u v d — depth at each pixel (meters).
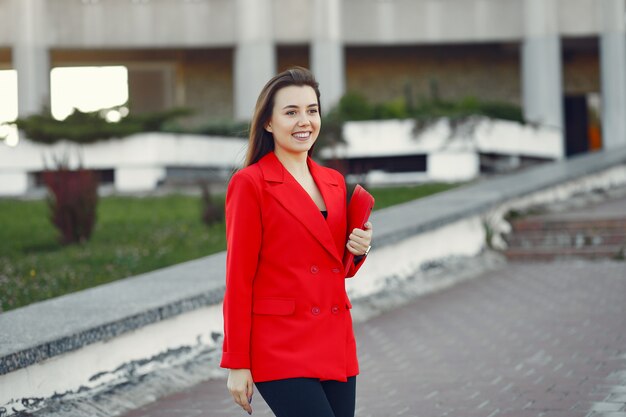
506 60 30.67
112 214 16.02
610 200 15.41
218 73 30.14
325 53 27.00
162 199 18.19
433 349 7.09
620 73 27.78
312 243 3.32
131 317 5.91
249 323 3.28
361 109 23.23
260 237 3.32
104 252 11.80
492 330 7.69
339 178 3.53
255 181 3.32
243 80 27.03
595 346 6.85
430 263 10.38
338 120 21.41
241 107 27.06
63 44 26.92
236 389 3.25
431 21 28.19
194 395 5.93
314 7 27.06
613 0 27.75
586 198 15.14
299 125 3.38
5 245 12.99
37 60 26.59
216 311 6.93
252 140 3.46
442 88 30.64
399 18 28.11
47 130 21.86
